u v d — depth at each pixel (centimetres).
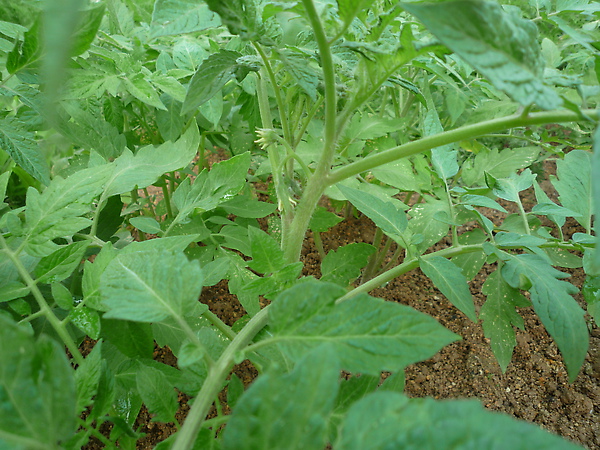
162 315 16
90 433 18
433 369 40
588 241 24
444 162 31
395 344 15
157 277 17
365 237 54
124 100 41
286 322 16
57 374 12
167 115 37
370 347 15
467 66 37
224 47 40
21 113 32
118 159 30
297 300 16
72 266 22
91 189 24
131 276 17
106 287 17
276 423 11
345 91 24
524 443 10
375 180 45
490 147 50
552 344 41
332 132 22
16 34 29
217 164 28
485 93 43
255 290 22
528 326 43
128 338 24
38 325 26
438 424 10
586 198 27
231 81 37
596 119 15
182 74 34
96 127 36
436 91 50
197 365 19
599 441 33
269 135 26
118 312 16
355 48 20
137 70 33
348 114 23
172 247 23
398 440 11
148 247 23
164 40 42
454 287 24
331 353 12
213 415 35
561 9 29
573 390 37
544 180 57
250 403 11
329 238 53
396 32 28
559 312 21
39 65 25
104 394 18
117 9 41
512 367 39
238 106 48
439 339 15
